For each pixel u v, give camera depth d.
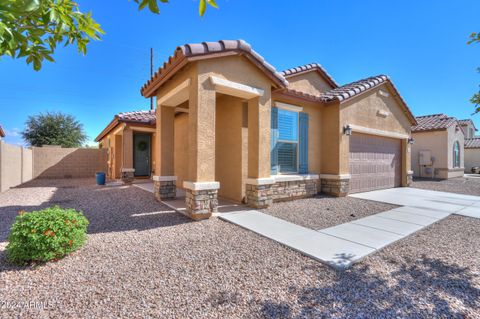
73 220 3.96
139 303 2.69
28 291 2.88
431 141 18.77
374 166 11.81
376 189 11.95
